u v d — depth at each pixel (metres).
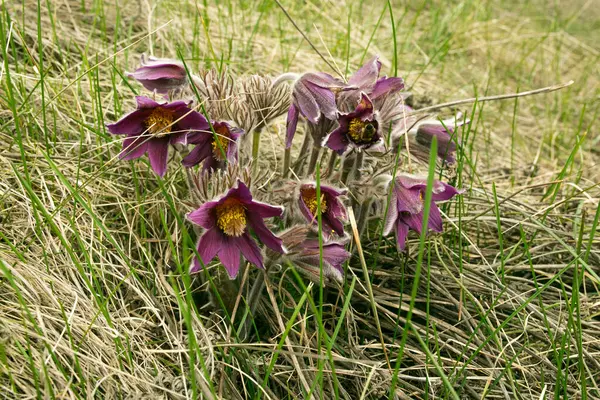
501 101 0.97
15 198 0.60
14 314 0.53
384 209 0.59
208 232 0.53
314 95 0.57
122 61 0.78
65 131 0.67
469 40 1.13
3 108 0.66
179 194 0.65
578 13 1.36
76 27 0.79
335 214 0.56
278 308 0.59
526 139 0.90
